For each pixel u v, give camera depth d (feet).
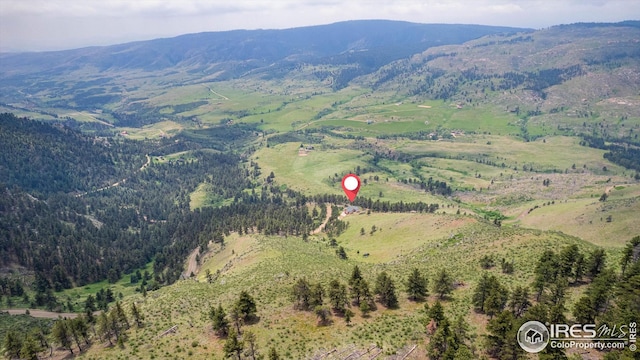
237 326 279.90
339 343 256.73
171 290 415.44
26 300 620.49
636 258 293.84
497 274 337.31
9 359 318.04
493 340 225.56
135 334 297.12
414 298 311.06
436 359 230.68
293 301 317.01
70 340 303.68
